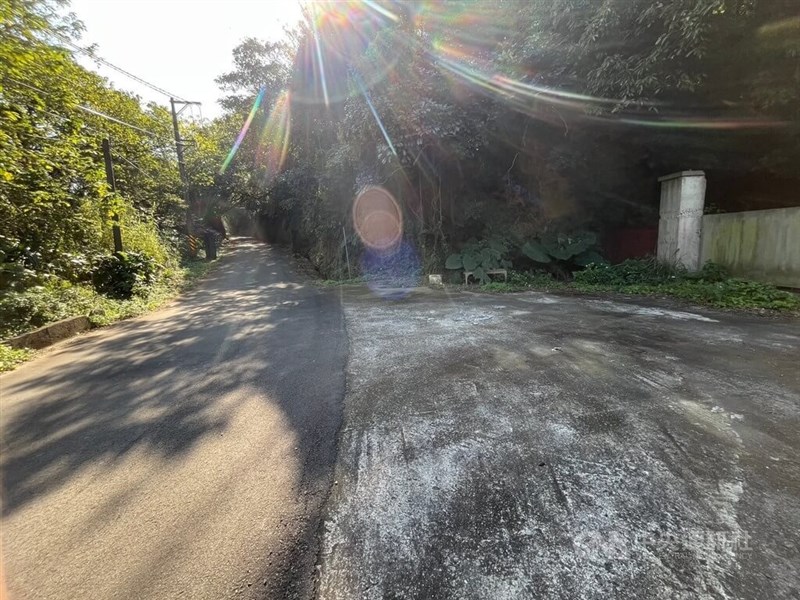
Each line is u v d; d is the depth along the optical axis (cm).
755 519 165
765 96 619
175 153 1928
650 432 234
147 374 396
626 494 183
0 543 171
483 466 209
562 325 497
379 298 805
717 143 778
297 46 1317
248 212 3994
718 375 315
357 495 192
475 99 898
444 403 286
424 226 1082
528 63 800
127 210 1094
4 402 338
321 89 1255
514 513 175
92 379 389
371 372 359
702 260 778
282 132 1688
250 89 2064
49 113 803
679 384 300
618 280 827
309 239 1792
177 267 1404
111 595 143
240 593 143
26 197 719
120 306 771
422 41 895
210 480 212
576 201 1059
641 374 322
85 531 177
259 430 265
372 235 1179
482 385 313
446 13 898
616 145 912
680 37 563
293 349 459
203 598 141
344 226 1298
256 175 2488
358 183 1133
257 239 3859
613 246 1072
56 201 770
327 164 1226
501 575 144
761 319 500
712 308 579
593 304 641
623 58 664
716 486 186
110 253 912
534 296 752
